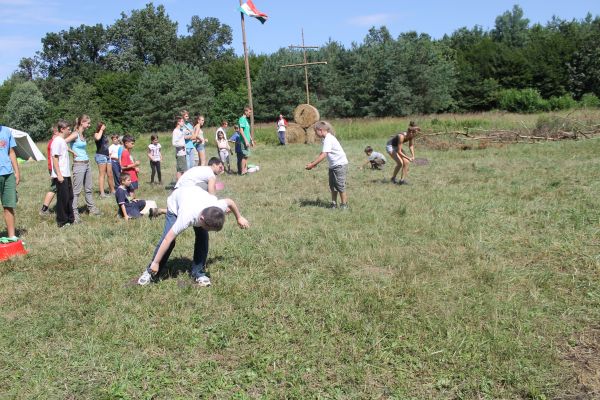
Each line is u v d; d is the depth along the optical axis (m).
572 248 5.98
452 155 15.44
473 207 8.20
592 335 4.13
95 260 6.30
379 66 45.88
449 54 59.16
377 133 25.94
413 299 4.82
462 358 3.84
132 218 8.69
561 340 4.08
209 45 86.75
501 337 4.05
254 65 60.28
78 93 50.34
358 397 3.48
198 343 4.20
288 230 7.25
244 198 9.93
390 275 5.50
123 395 3.54
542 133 18.53
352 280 5.36
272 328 4.39
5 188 7.05
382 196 9.45
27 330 4.48
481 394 3.49
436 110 47.34
